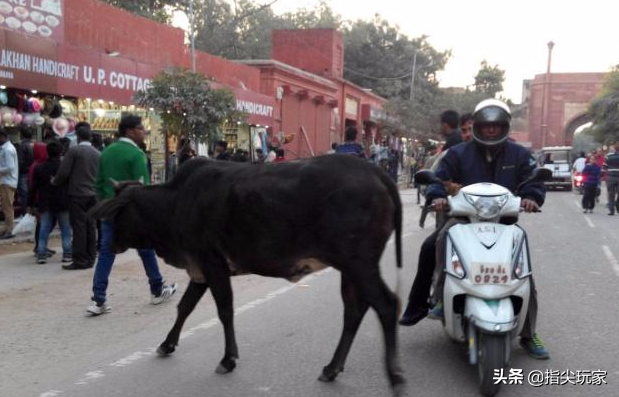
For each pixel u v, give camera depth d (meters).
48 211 9.70
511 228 4.89
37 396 4.76
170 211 5.32
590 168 19.77
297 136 27.36
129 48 15.91
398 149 38.56
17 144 12.23
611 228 15.33
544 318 6.88
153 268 7.40
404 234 13.59
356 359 5.55
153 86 14.01
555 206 22.47
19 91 12.15
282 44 33.41
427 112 37.66
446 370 5.27
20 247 11.17
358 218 4.45
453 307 4.91
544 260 10.58
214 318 6.89
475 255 4.72
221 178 4.92
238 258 4.83
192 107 13.92
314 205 4.50
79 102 14.15
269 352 5.74
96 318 6.93
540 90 67.75
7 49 11.09
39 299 7.71
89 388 4.91
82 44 14.13
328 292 8.08
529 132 70.69
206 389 4.88
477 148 5.42
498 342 4.56
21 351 5.82
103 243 6.95
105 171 7.30
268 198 4.58
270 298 7.77
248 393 4.80
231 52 38.28
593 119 47.69
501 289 4.62
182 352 5.76
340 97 33.53
